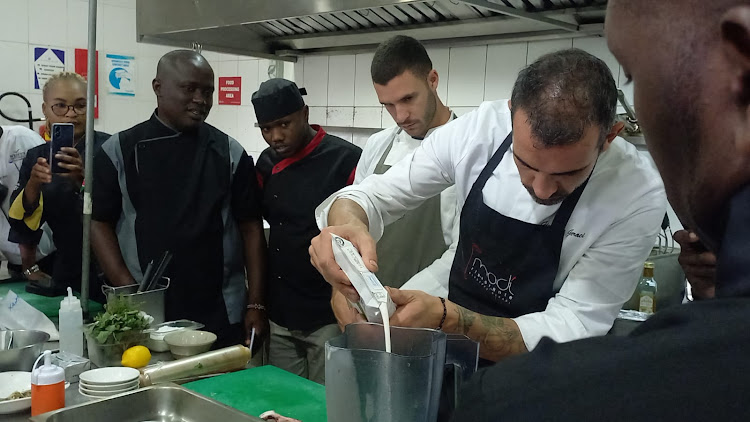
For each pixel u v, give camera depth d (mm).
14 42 3096
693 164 333
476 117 1258
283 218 2023
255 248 2041
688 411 288
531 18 1732
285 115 1932
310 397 1181
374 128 2781
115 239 1823
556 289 1162
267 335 2010
